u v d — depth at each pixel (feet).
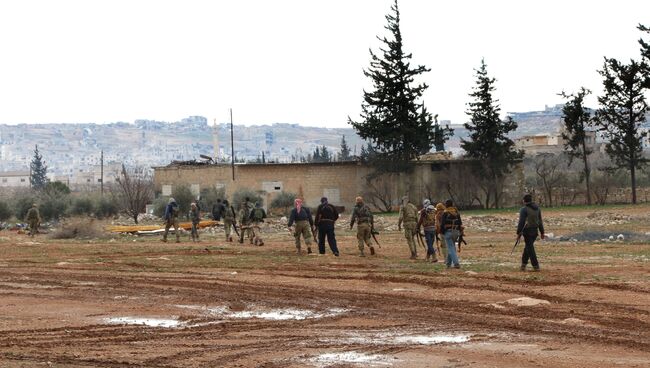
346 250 143.13
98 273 106.42
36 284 95.45
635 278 89.10
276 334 60.64
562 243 150.10
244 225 161.07
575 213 249.75
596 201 319.68
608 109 306.96
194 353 53.47
